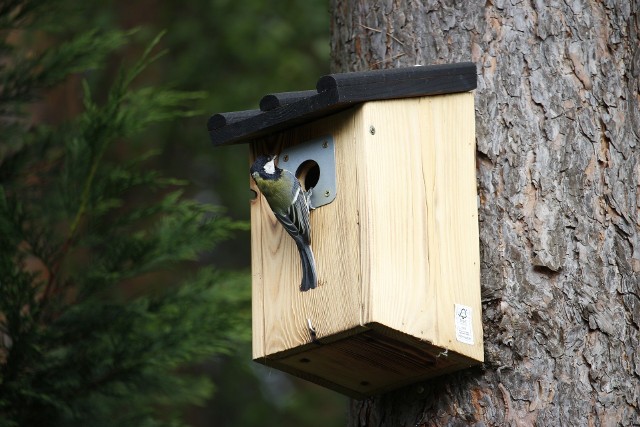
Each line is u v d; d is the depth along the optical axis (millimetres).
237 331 13445
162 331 13539
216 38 24156
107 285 13438
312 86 23750
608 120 10320
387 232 9594
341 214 9820
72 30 19938
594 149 10258
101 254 13742
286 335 10188
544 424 9609
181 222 13625
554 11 10547
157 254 13438
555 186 10148
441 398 10000
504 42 10523
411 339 9531
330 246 9867
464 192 10094
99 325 13227
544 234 10023
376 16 11164
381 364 10102
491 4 10641
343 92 9562
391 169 9742
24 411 13000
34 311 12906
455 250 9914
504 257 10016
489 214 10148
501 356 9812
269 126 10281
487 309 9961
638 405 9703
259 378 23969
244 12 24062
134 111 13812
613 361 9766
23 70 14891
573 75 10422
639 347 9828
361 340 9719
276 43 23734
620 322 9867
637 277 9969
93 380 13070
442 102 10148
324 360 10289
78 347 13156
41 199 14281
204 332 13305
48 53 15117
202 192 24391
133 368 13023
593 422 9633
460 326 9750
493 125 10336
